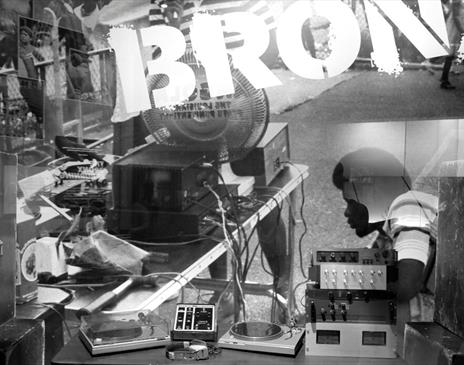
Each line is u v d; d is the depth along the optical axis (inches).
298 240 85.7
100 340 70.0
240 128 86.7
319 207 85.0
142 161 90.0
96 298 88.7
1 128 84.0
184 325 73.5
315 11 83.7
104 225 91.0
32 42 86.6
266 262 86.6
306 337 68.9
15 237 77.2
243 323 77.8
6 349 63.5
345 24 83.0
